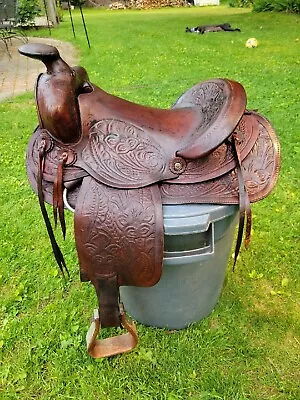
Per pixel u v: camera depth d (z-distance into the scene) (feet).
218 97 4.37
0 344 5.49
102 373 5.09
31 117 13.28
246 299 6.08
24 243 7.52
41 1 33.32
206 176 4.10
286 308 5.93
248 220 4.09
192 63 19.11
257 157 4.40
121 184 3.98
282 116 11.99
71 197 4.20
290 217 7.82
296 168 9.37
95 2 62.39
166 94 14.79
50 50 3.75
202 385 4.92
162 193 4.08
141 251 4.01
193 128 4.23
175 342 5.42
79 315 5.93
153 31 28.45
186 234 4.15
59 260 4.63
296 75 16.20
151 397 4.84
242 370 5.10
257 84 15.23
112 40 25.48
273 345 5.40
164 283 4.91
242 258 6.83
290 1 32.86
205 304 5.50
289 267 6.64
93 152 4.01
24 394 4.95
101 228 3.99
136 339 4.83
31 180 4.40
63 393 4.95
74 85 3.91
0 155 10.69
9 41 26.63
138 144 4.08
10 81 17.98
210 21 32.19
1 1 30.53
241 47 21.94
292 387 4.89
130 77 17.30
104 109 4.13
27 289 6.45
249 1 46.70
